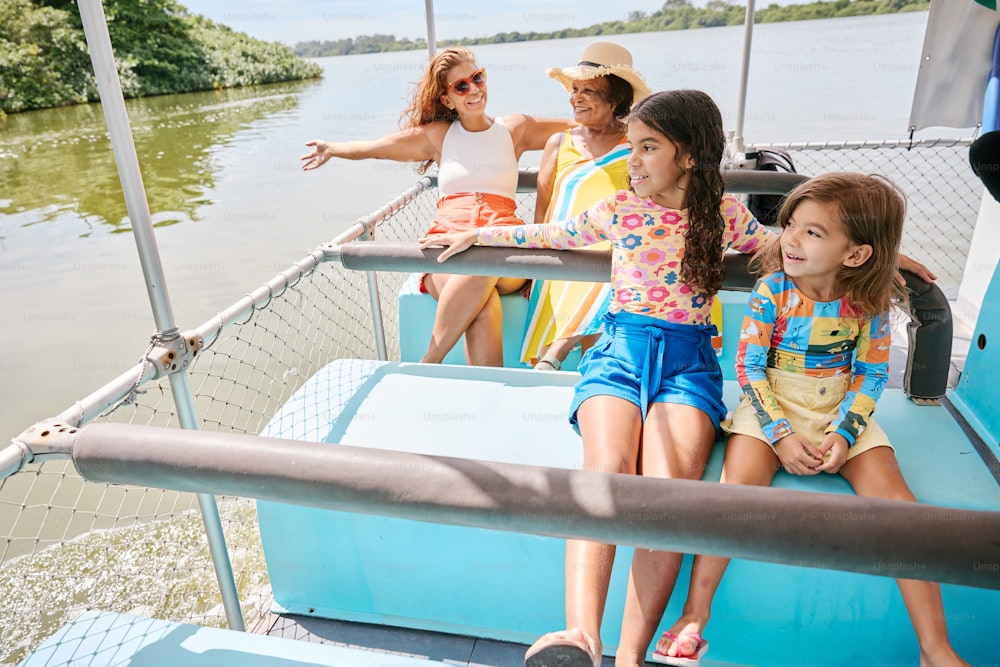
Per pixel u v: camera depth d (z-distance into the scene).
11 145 20.91
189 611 2.38
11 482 4.22
